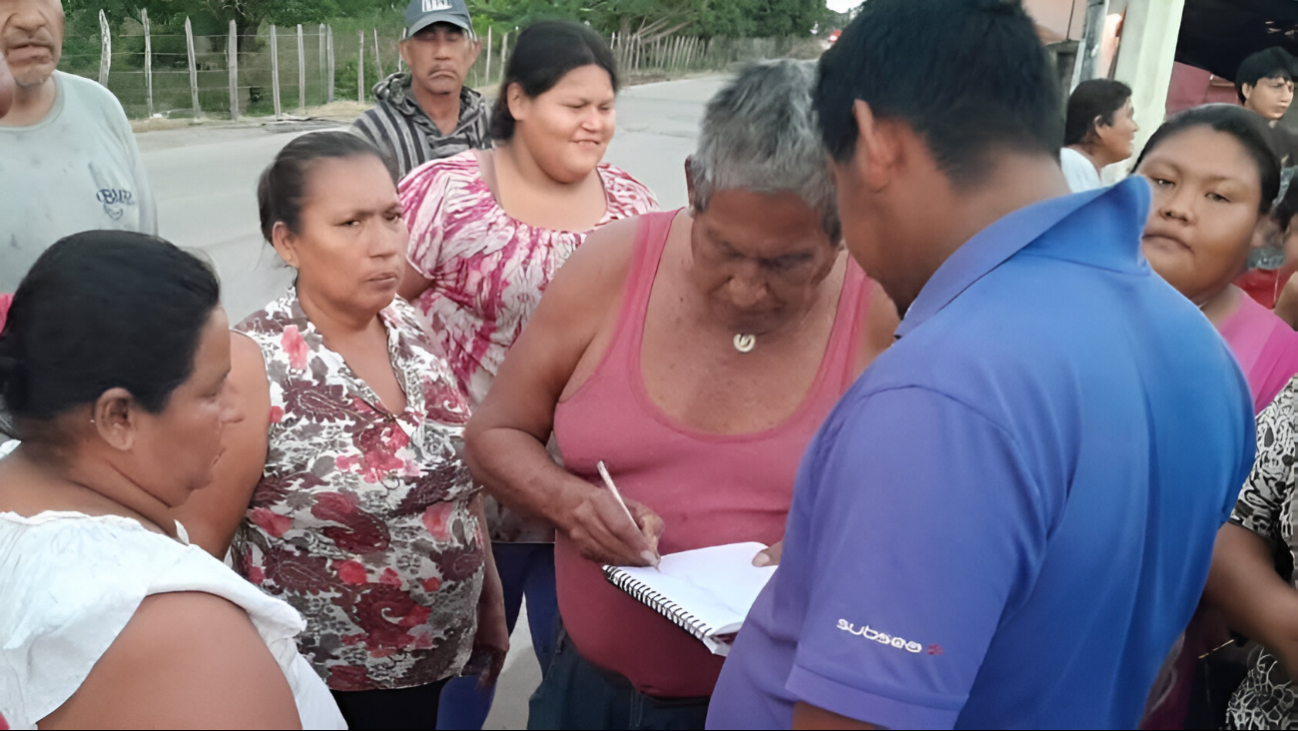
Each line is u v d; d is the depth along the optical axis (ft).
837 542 2.56
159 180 20.33
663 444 4.49
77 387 3.05
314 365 4.94
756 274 4.00
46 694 2.94
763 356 4.42
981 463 2.42
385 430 5.06
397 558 5.14
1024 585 2.53
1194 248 5.57
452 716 5.61
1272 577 4.39
